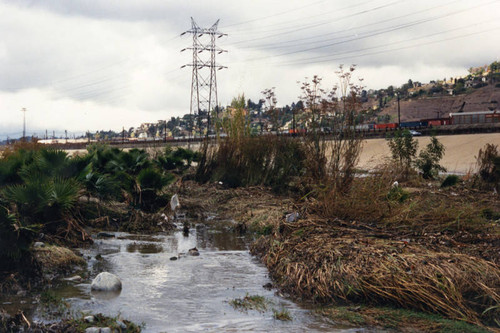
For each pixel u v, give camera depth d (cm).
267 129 1719
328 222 773
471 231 719
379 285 518
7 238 569
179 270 672
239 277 637
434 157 1986
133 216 1062
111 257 746
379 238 675
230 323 457
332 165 984
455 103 19212
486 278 501
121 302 520
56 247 696
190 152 2428
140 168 1327
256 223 1051
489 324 455
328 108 1112
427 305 494
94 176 994
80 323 436
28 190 732
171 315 480
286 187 1504
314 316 479
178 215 1221
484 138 4097
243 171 1689
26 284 566
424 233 696
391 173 965
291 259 635
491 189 1454
